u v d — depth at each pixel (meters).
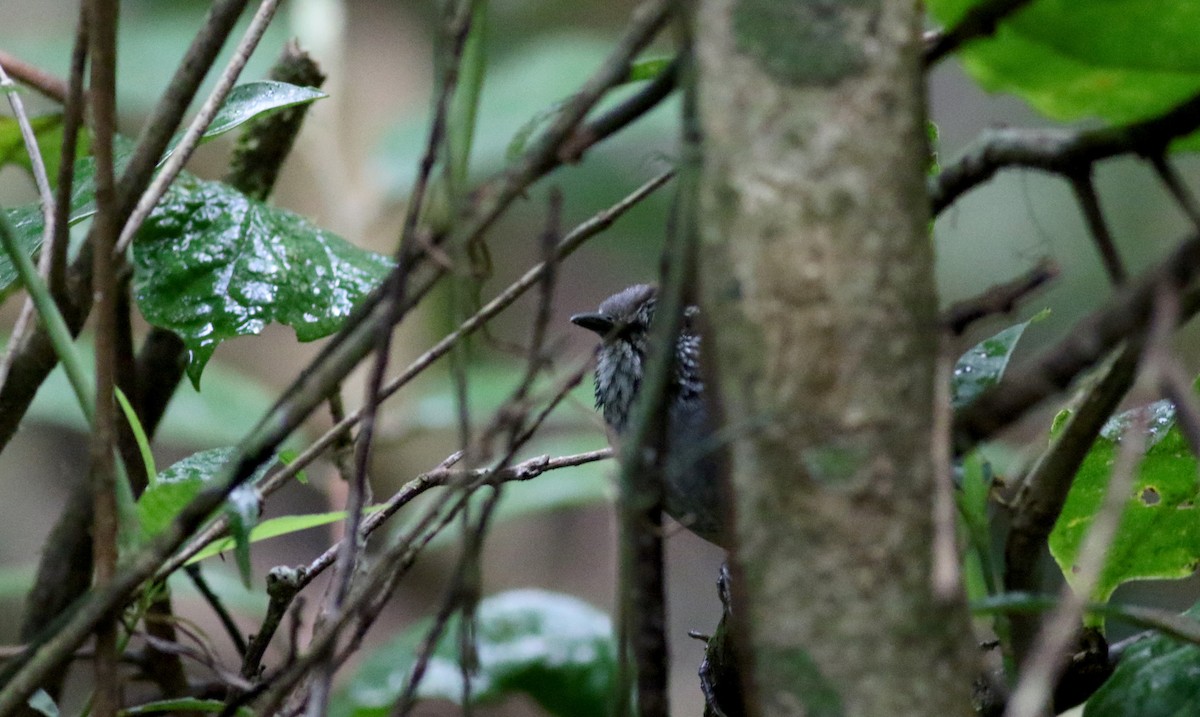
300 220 4.99
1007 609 3.20
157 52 11.08
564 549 14.44
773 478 2.68
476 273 3.65
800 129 2.66
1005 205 15.86
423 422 8.52
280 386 14.81
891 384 2.66
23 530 14.14
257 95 4.61
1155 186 15.25
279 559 12.49
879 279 2.65
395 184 10.07
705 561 15.14
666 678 3.20
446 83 3.30
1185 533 4.47
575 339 16.03
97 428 3.52
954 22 3.63
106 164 3.54
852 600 2.64
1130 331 2.75
